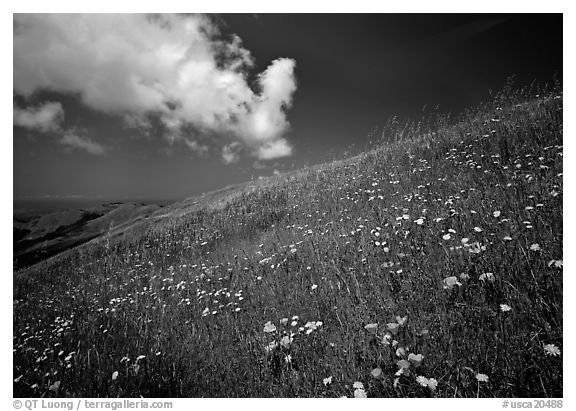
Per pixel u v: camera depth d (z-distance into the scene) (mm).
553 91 9297
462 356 2812
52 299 11109
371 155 13750
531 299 3059
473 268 3715
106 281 11641
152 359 4672
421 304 3646
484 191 5754
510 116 9328
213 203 22656
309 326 4020
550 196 4520
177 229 16562
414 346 3018
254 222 12086
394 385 2725
